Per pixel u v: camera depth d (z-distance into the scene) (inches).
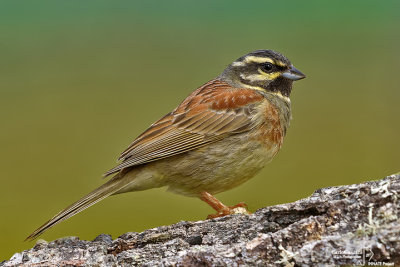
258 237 247.0
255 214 271.9
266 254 244.2
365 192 246.1
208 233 271.4
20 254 281.6
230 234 267.4
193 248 260.5
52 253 277.0
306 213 257.3
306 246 240.1
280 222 263.1
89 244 286.4
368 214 240.5
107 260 265.1
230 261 245.6
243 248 246.5
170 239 274.8
